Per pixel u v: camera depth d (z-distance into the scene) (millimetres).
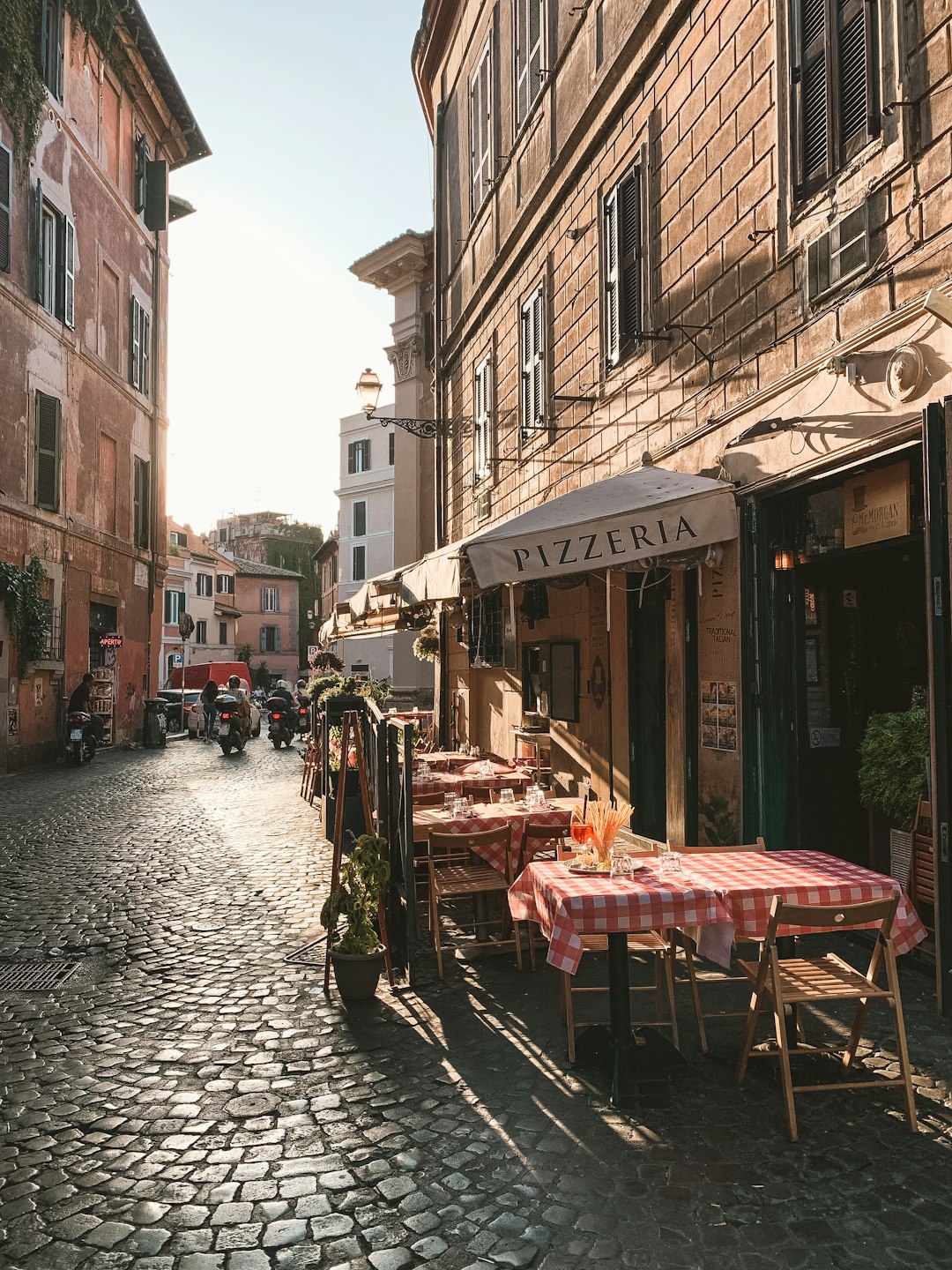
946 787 4848
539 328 12578
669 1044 4676
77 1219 3275
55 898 8000
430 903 6223
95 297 23047
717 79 7461
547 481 12234
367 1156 3668
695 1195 3346
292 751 25422
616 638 9633
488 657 14461
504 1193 3387
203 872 9023
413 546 27562
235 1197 3395
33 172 19188
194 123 28250
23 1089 4336
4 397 18047
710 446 7598
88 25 21562
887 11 5371
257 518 95375
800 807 6707
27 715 18906
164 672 53906
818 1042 4641
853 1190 3363
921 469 5344
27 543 19109
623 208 9516
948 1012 4867
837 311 5863
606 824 4715
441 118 19078
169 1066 4562
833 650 6879
